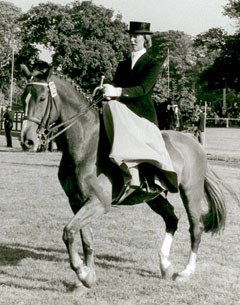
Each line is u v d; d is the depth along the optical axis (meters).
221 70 84.38
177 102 25.19
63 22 76.19
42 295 6.07
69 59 74.56
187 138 7.23
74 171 6.03
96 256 7.88
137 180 6.15
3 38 90.25
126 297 6.08
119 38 78.81
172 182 6.45
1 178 16.39
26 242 8.66
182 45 125.25
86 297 6.08
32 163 21.30
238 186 15.44
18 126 49.88
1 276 6.82
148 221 10.47
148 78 6.34
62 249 8.30
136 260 7.73
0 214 10.88
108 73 75.75
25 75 5.94
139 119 6.34
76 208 6.18
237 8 79.31
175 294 6.25
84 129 6.13
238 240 9.11
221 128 58.78
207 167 7.36
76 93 6.20
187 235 9.40
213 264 7.60
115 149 5.96
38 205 11.91
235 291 6.43
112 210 11.61
